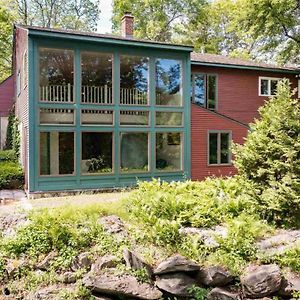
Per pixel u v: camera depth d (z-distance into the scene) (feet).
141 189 28.76
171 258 18.70
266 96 60.29
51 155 38.68
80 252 19.90
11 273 19.25
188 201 24.32
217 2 109.19
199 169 49.65
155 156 44.04
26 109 40.81
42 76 38.19
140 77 43.24
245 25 62.18
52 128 38.55
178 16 107.96
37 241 20.51
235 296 18.13
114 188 41.22
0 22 84.02
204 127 49.98
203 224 22.11
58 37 37.78
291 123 22.34
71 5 108.37
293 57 67.36
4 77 95.25
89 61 40.32
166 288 18.06
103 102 41.24
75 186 39.52
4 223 22.90
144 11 106.83
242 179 24.68
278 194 22.08
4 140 70.44
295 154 21.77
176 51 44.68
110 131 41.42
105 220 22.68
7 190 42.32
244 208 23.79
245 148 24.31
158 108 43.98
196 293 18.16
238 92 58.03
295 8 59.16
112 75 41.55
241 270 18.92
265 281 18.19
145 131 43.34
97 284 18.01
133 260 18.75
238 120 57.93
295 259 19.17
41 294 17.94
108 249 19.95
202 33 112.98
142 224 22.04
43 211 23.38
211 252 19.66
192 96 54.65
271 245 20.22
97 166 40.91
